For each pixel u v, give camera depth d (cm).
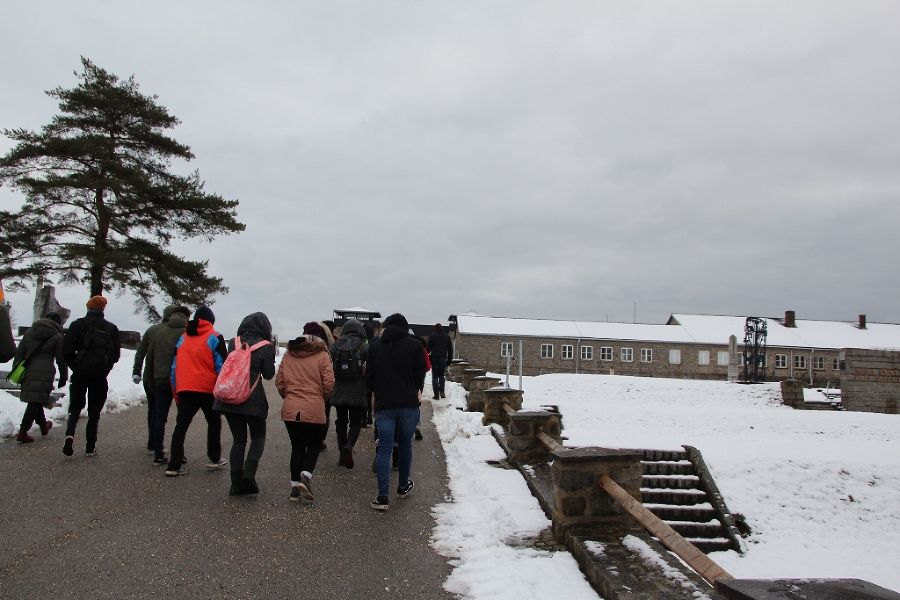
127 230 2877
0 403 1165
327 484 802
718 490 1016
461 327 5806
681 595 451
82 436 995
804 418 1708
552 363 5741
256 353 710
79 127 2814
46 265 2684
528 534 630
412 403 725
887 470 1098
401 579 515
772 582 339
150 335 857
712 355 5841
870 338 6147
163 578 490
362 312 3731
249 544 571
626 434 1279
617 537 598
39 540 554
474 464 923
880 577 844
